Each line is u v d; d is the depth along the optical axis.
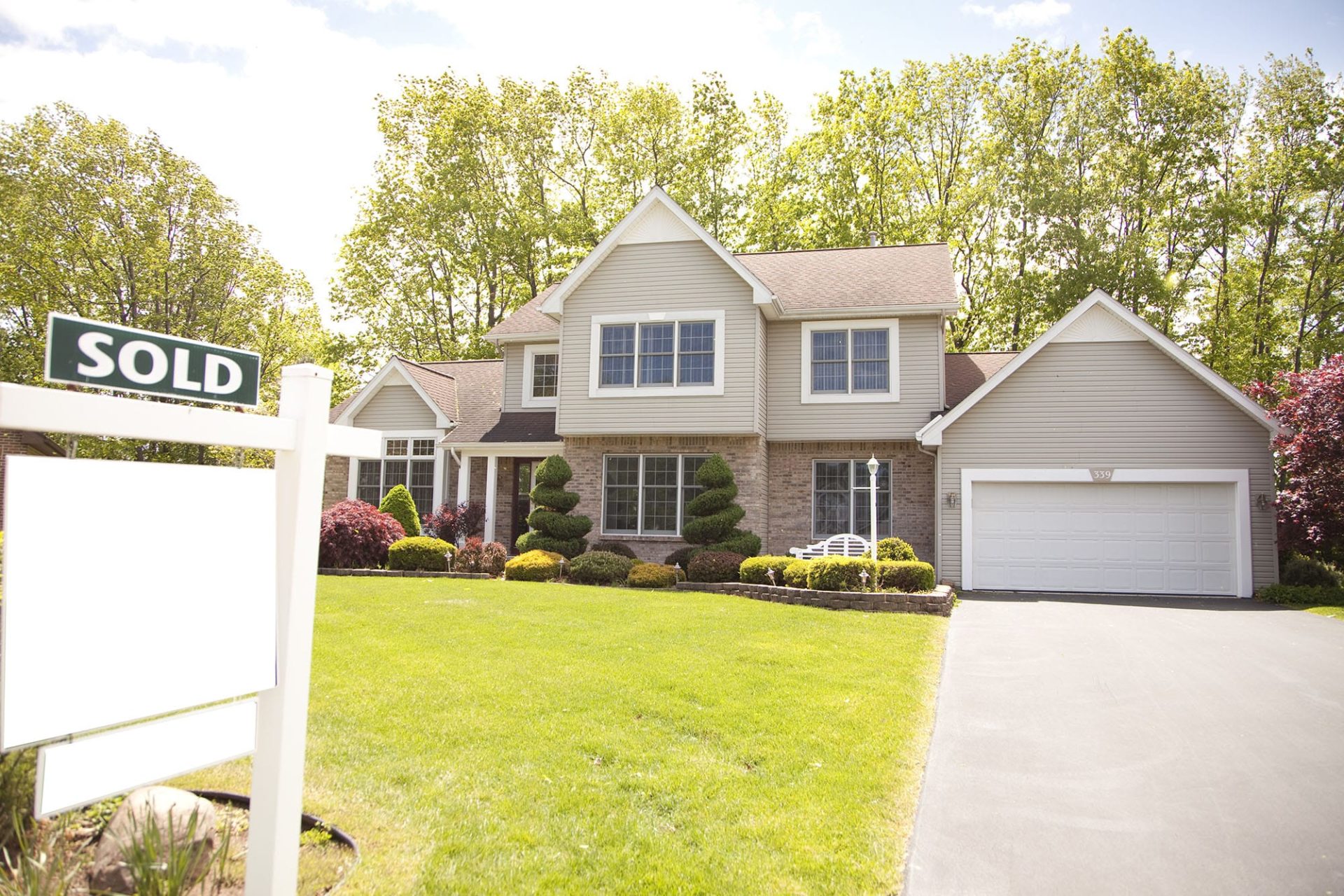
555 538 17.67
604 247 18.59
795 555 16.78
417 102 31.72
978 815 4.97
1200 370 16.30
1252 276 28.42
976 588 17.09
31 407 2.61
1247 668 8.89
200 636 3.04
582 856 4.04
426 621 10.21
